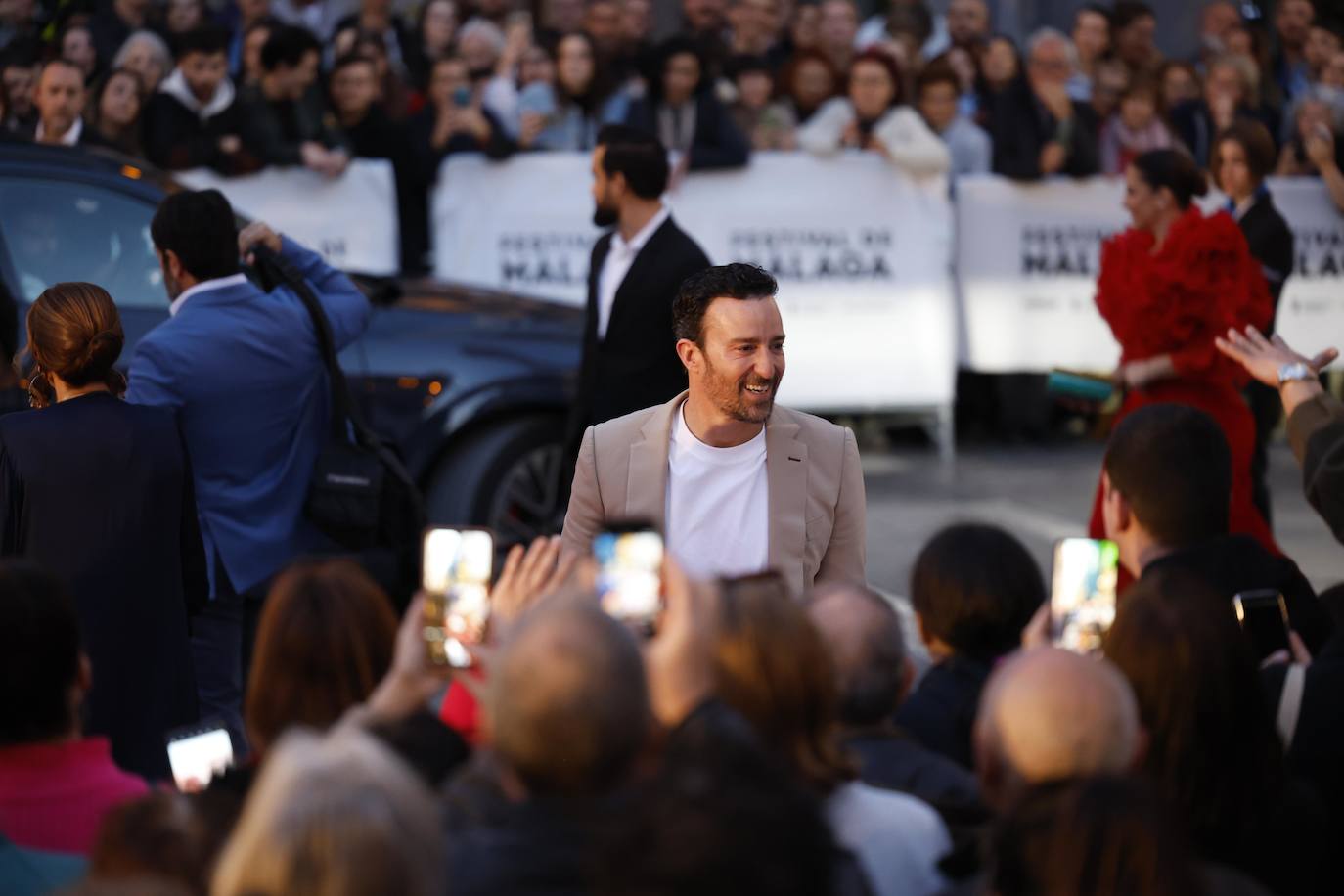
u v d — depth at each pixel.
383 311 16.48
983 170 24.20
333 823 4.11
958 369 25.12
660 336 13.58
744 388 9.11
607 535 6.45
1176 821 4.72
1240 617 7.93
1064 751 5.45
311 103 21.14
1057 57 24.00
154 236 11.70
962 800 6.60
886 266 23.44
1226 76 25.16
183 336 11.61
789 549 9.33
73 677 6.73
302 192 21.02
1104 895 4.57
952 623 7.52
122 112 19.78
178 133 20.55
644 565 6.43
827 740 6.06
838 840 5.55
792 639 5.96
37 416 9.67
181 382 11.57
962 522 7.86
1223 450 8.80
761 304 9.11
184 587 10.30
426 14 24.05
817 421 9.55
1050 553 18.61
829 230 23.19
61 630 6.65
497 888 4.76
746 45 24.05
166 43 22.39
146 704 9.78
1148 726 6.56
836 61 24.89
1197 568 8.71
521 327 16.92
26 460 9.55
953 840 6.54
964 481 22.69
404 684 6.37
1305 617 8.73
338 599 6.43
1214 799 6.54
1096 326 24.44
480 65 22.86
